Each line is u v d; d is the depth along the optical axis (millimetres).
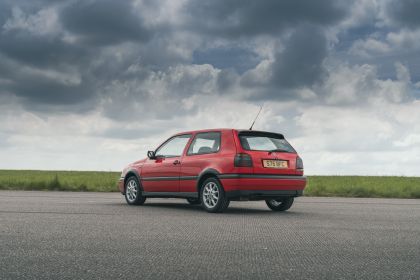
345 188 21000
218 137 11930
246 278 4766
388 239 7375
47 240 6891
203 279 4715
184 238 7273
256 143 11734
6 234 7430
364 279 4762
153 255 5875
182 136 12953
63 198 15742
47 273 4875
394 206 14102
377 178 37000
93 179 26969
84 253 5938
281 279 4738
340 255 5992
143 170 13398
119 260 5543
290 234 7844
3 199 14883
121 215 10508
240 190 11242
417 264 5473
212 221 9625
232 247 6527
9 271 4949
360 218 10492
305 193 20375
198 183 11938
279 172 11719
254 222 9539
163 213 11164
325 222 9625
